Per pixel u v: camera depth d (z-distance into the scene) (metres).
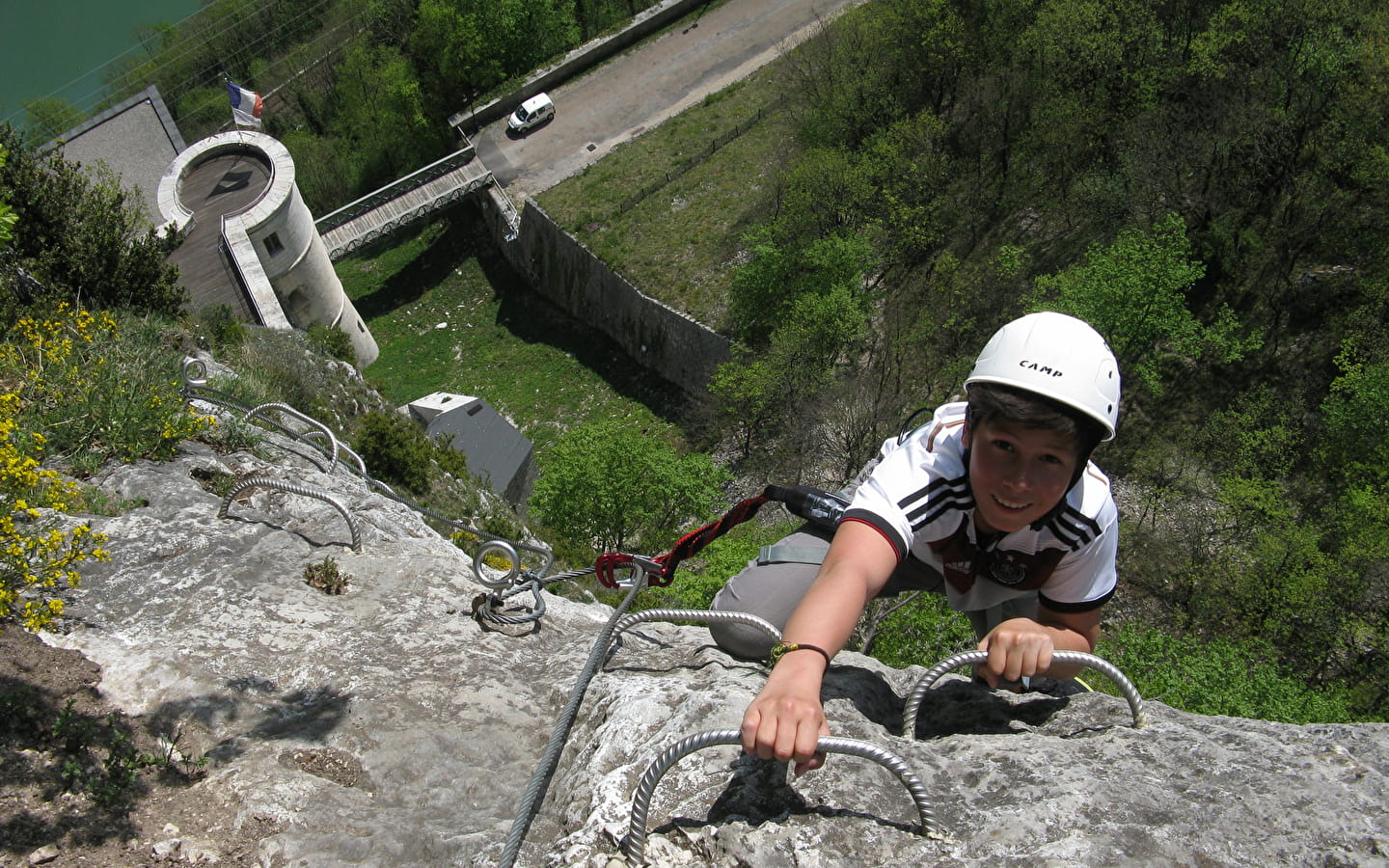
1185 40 42.22
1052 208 43.34
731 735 2.47
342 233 51.84
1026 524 2.83
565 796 3.12
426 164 59.41
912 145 44.59
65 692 4.06
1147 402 37.47
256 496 6.10
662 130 53.25
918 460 2.98
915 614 13.97
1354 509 31.14
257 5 68.88
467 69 56.75
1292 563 30.75
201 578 5.01
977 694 3.55
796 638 2.58
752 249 43.38
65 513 5.49
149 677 4.18
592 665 3.49
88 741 3.81
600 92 55.81
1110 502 3.03
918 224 43.66
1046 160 44.09
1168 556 33.41
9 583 4.59
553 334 50.38
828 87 48.97
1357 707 28.80
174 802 3.59
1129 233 34.69
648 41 57.56
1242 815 2.52
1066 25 42.31
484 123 56.00
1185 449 36.34
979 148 45.50
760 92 53.59
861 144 46.50
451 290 53.66
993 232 43.81
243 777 3.65
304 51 64.06
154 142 43.53
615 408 46.50
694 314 44.53
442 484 18.89
